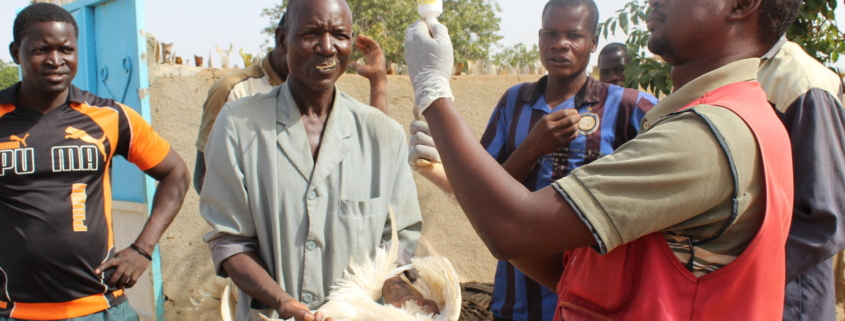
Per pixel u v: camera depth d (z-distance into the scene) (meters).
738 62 1.24
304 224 2.05
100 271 2.72
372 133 2.20
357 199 2.11
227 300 2.17
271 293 1.89
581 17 2.77
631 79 3.85
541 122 2.23
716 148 1.09
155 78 4.37
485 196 1.17
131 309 2.98
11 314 2.62
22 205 2.62
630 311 1.23
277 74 3.15
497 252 1.17
